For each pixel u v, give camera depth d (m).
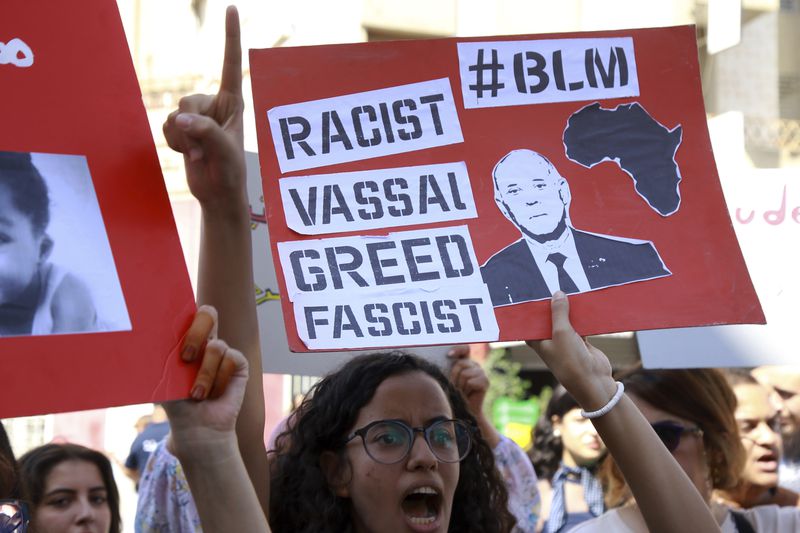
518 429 11.70
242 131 1.99
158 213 1.80
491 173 2.13
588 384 2.02
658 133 2.19
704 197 2.16
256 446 2.18
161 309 1.76
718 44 8.67
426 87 2.15
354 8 9.83
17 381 1.64
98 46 1.81
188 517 3.15
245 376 1.79
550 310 2.07
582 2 10.19
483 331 2.04
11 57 1.75
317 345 1.98
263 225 3.17
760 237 3.12
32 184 1.72
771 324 3.07
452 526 2.54
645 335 3.01
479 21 10.11
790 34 10.02
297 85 2.11
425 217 2.09
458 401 2.56
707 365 3.00
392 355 2.45
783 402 4.34
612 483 3.06
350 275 2.03
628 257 2.12
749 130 9.88
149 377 1.72
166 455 3.22
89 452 3.38
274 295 3.16
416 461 2.26
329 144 2.10
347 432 2.32
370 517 2.28
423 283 2.05
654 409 2.91
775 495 3.88
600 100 2.19
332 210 2.07
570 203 2.13
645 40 2.22
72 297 1.71
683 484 2.02
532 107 2.17
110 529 3.42
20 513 1.89
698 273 2.12
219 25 11.29
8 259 1.68
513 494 3.43
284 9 10.68
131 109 1.82
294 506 2.36
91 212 1.75
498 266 2.08
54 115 1.76
